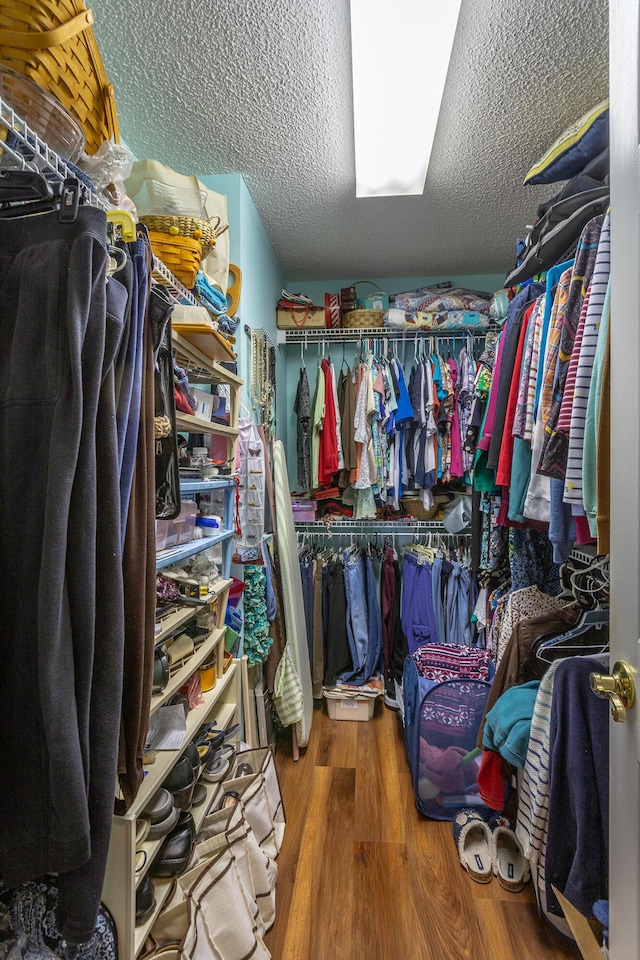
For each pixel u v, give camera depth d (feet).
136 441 2.14
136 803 2.50
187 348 3.40
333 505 8.58
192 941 2.68
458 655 5.94
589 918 2.84
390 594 7.82
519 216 6.59
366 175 5.47
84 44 2.23
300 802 5.22
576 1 3.40
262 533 5.39
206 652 3.88
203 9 3.43
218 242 4.73
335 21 3.51
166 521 3.33
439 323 8.13
